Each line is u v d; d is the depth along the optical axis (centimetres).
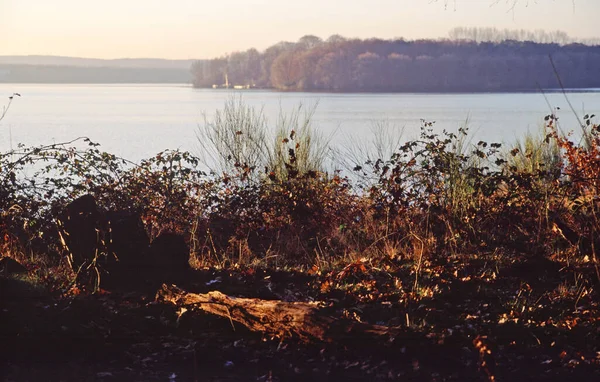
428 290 707
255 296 677
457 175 1020
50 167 1021
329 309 627
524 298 690
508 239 936
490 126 4731
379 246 937
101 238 703
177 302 636
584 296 687
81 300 639
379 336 541
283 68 18675
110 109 9350
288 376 505
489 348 497
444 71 15750
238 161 1143
